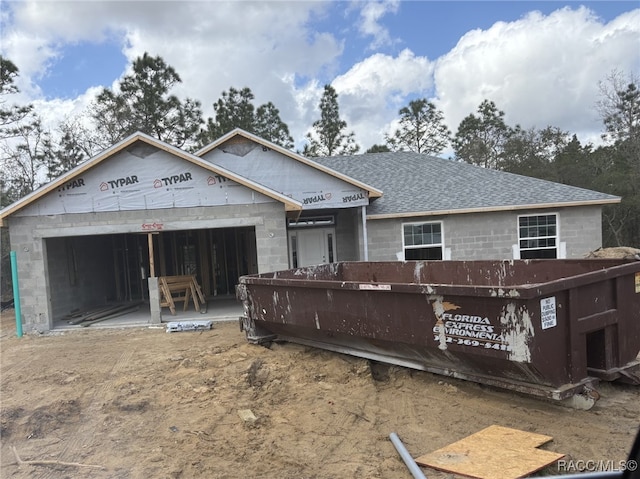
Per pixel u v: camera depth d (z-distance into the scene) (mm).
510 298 4738
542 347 4734
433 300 5488
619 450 4191
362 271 9812
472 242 15883
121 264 17938
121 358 8578
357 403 5727
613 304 5402
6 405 6098
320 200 15406
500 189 17109
